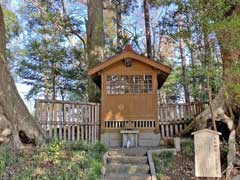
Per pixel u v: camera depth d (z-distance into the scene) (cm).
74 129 974
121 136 1016
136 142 987
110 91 1051
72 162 642
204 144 589
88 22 1373
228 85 739
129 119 1028
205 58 724
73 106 986
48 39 1917
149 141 1006
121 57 1035
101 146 806
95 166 652
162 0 793
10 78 787
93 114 1044
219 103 831
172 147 900
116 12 1872
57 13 1798
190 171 686
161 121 1068
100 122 1052
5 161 600
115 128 1029
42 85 1947
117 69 1053
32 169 582
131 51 1035
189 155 797
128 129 1007
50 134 906
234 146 719
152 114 1027
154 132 1012
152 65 1030
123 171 698
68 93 1975
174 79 1998
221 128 859
